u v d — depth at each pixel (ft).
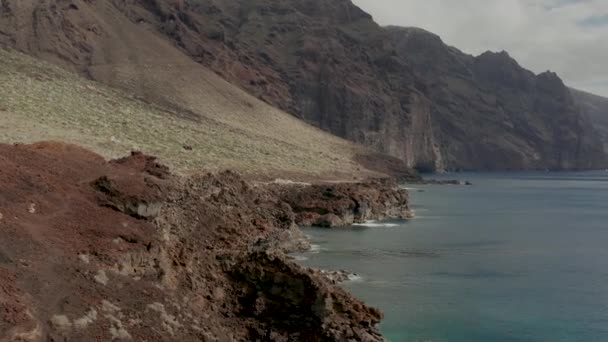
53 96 385.70
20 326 80.23
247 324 119.34
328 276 210.59
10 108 316.81
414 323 164.04
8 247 95.30
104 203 121.08
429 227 361.30
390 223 374.22
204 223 162.20
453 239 313.32
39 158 130.00
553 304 186.60
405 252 267.59
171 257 122.11
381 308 176.55
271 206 259.80
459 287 204.85
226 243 158.61
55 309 88.94
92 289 97.14
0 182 112.37
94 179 128.77
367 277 214.48
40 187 116.67
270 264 126.00
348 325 120.98
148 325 98.63
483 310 178.19
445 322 165.68
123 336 92.58
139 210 122.52
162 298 106.73
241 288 124.98
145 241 115.14
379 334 125.08
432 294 194.18
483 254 270.46
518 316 173.47
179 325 103.86
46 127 292.20
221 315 120.16
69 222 110.73
